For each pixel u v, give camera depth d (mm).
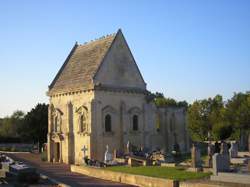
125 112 68750
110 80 68125
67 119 70500
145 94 71812
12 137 120000
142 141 70375
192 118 106562
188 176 37688
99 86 65875
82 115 67625
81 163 66812
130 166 51188
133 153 61594
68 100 71688
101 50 70562
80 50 77750
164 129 73562
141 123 70750
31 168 44562
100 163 56750
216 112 102312
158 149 69000
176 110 75500
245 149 78438
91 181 45750
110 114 67312
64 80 74875
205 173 38656
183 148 74688
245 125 94062
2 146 110312
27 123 99250
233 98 101062
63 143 71625
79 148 67938
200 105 107125
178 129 75188
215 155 36750
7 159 62531
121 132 67938
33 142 109250
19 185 41438
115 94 68250
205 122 105625
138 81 71812
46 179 47000
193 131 107562
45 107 99625
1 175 48812
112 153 65062
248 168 37156
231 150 54469
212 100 107750
